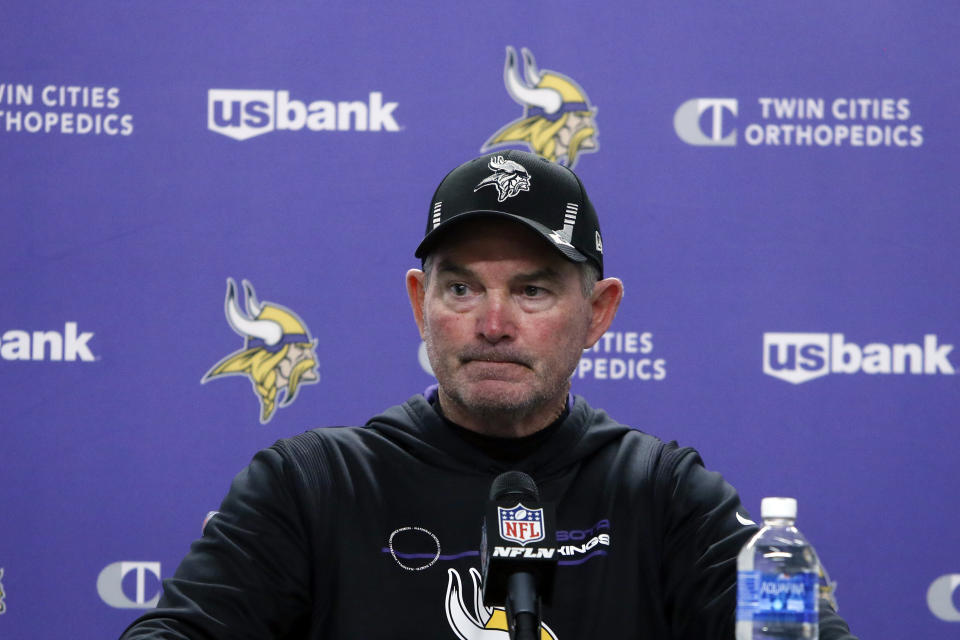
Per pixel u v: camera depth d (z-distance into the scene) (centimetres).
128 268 1089
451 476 680
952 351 1089
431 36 1113
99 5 1098
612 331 1097
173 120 1098
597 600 654
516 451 686
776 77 1107
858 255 1098
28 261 1081
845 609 1076
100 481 1073
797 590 551
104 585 1068
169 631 599
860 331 1094
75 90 1095
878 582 1077
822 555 1079
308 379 1095
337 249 1102
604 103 1110
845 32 1106
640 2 1112
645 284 1099
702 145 1107
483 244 629
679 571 676
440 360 642
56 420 1074
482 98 1112
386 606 645
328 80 1107
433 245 645
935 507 1080
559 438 694
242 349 1093
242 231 1098
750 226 1102
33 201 1086
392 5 1112
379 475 683
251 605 637
